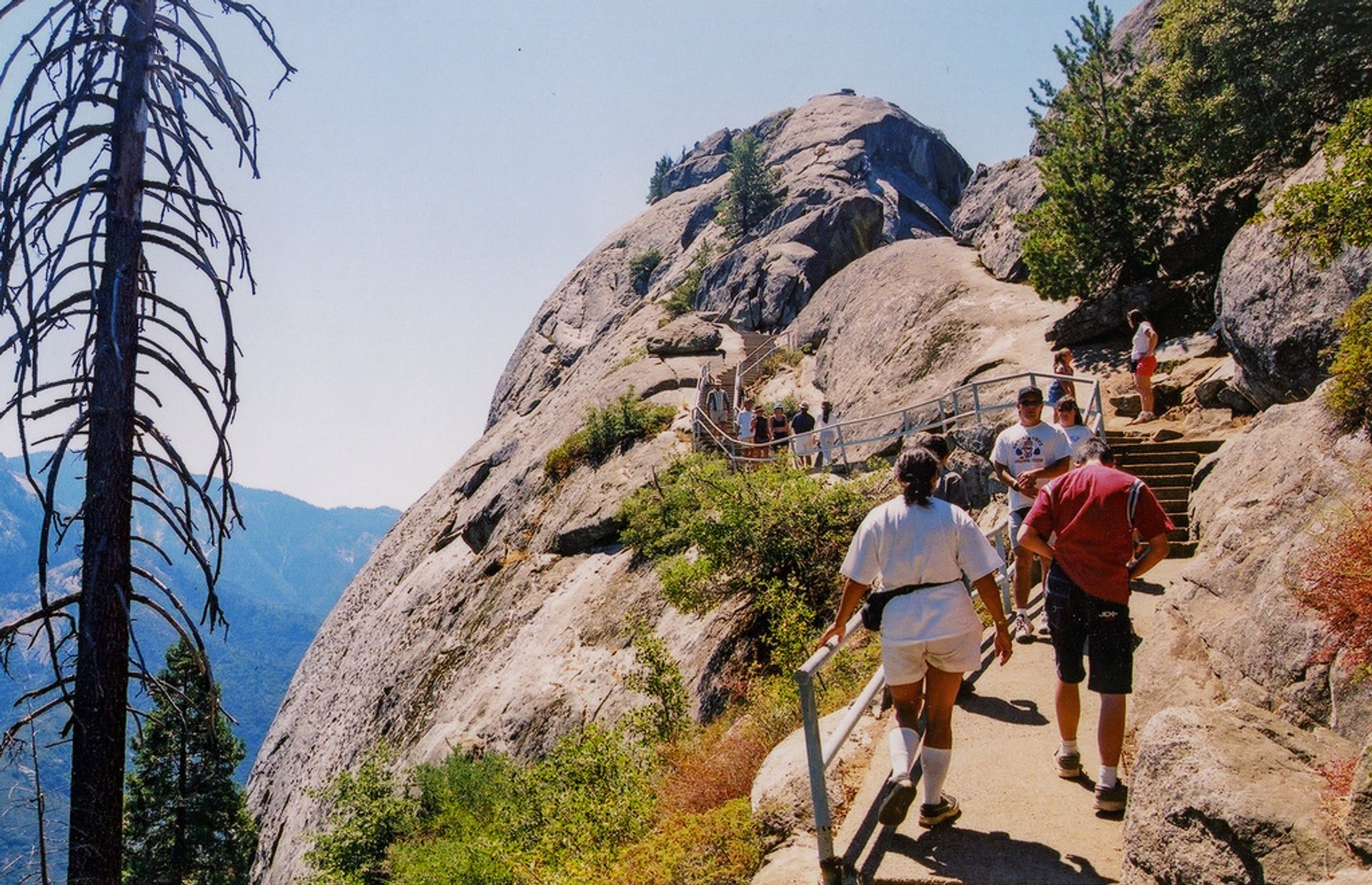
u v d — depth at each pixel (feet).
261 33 20.53
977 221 116.78
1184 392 49.80
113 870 17.33
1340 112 55.62
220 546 19.21
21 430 17.31
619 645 60.34
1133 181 64.75
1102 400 52.70
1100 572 16.52
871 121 206.90
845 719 16.63
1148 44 72.84
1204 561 18.69
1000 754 19.12
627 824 29.66
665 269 196.54
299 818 94.79
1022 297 77.25
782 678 34.76
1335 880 10.31
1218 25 58.85
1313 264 38.14
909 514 15.62
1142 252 64.90
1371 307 18.45
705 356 118.01
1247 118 58.18
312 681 124.47
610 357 148.77
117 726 17.65
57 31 18.44
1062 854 14.96
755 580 46.96
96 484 17.80
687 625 52.95
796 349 111.04
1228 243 60.85
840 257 132.87
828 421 76.89
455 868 39.96
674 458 77.20
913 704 15.88
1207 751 12.35
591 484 83.25
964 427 50.55
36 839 16.71
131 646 18.25
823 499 47.39
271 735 125.59
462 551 103.30
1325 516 15.65
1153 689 17.88
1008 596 27.99
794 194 177.06
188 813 98.53
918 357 77.00
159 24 19.25
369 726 91.04
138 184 18.72
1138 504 16.29
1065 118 70.69
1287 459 19.94
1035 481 26.03
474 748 62.75
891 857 15.40
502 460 119.65
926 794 16.01
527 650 69.10
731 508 49.03
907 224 168.55
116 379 17.99
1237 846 11.46
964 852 15.29
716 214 198.90
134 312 18.39
